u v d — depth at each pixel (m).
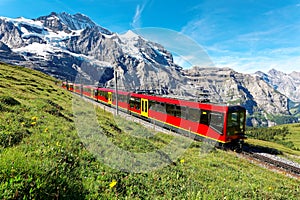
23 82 37.47
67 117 14.86
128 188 5.75
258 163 16.53
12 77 40.59
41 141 7.64
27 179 3.95
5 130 8.00
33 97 20.75
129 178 6.41
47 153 6.30
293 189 10.64
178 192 6.30
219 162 13.15
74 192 4.42
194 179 8.20
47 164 5.09
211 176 9.50
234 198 6.77
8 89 23.50
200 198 6.00
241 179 10.42
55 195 3.96
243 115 19.28
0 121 9.22
